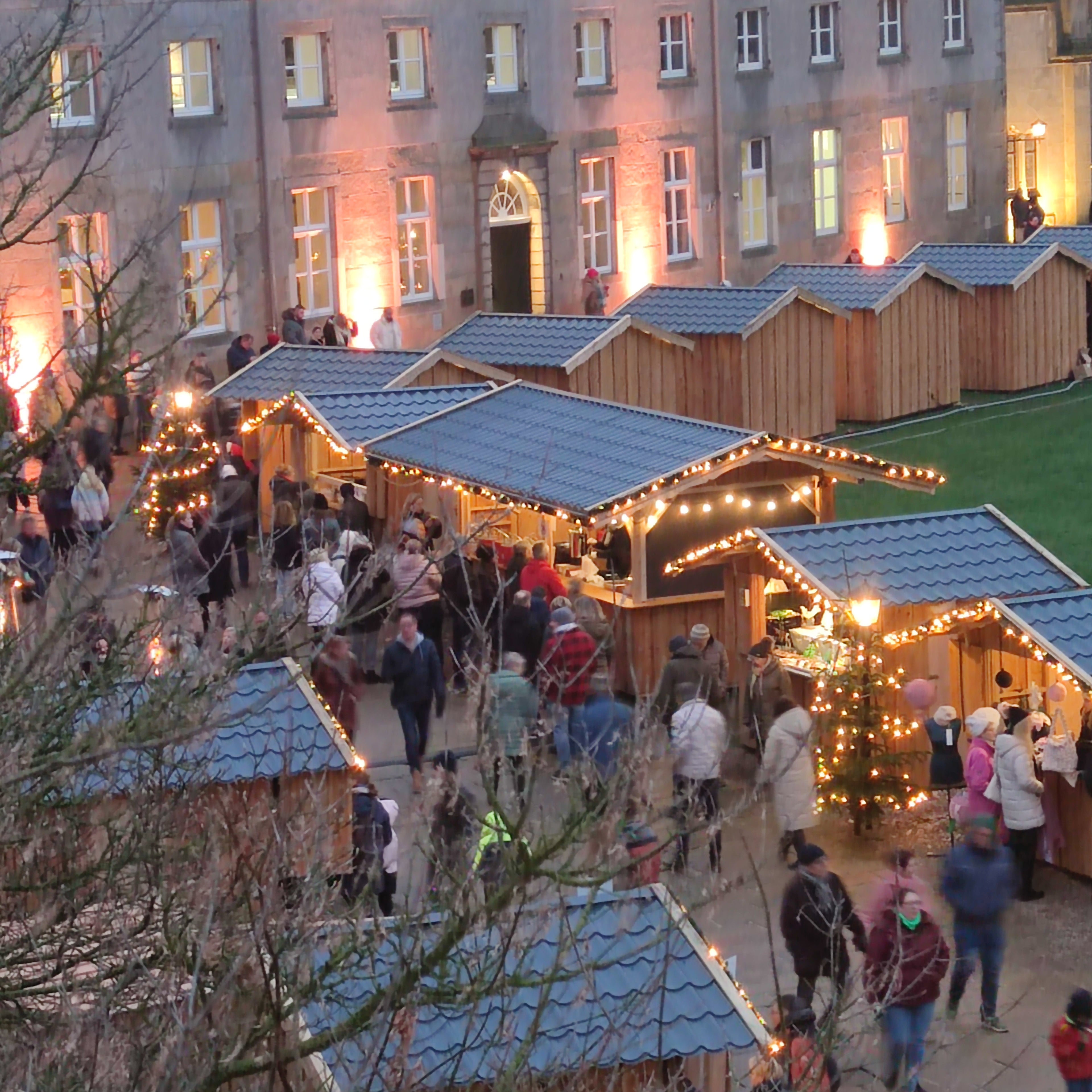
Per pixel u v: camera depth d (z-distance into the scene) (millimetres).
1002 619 21453
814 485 26922
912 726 22328
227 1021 8867
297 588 10156
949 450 42656
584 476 26484
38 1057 8500
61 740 10172
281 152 47281
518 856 8305
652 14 55781
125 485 29578
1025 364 48188
